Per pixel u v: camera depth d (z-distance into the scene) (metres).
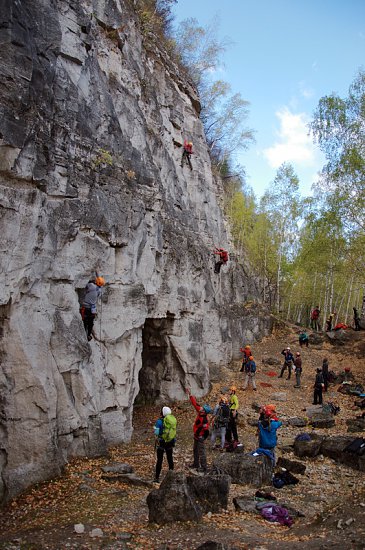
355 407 22.50
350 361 31.98
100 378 14.77
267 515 9.95
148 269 18.58
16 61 11.41
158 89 25.75
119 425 15.48
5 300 10.63
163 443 11.91
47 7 13.84
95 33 18.05
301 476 13.38
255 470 12.49
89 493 10.83
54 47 13.80
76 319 13.42
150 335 22.66
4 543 8.20
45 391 11.43
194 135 31.08
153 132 22.94
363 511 9.02
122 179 16.84
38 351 11.66
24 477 10.73
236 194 46.44
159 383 22.67
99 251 15.02
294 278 45.47
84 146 14.80
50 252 12.59
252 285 43.28
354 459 14.47
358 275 32.22
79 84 15.46
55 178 13.05
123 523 9.30
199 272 25.25
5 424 10.66
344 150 28.95
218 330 28.20
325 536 8.38
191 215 27.00
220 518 9.71
